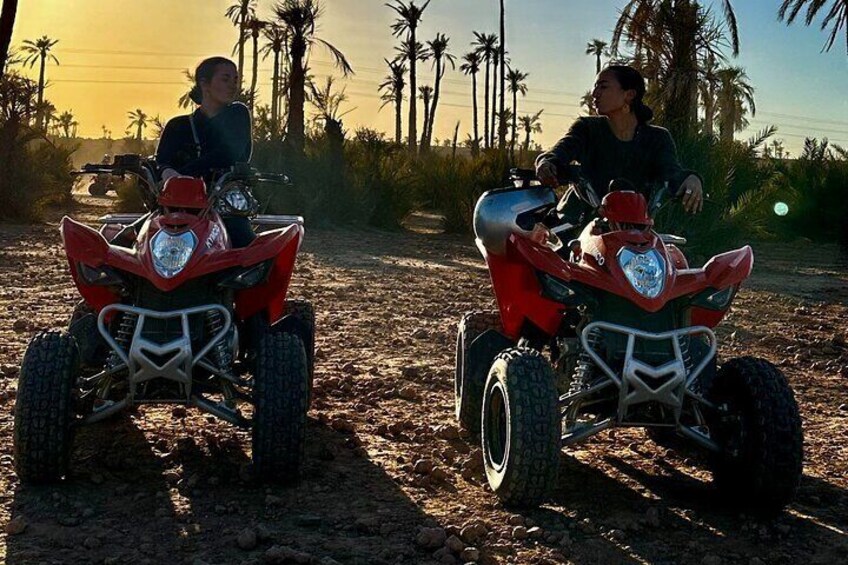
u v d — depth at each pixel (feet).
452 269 49.55
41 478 14.66
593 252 14.74
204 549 12.79
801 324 34.73
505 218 15.87
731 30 67.21
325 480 15.60
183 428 18.31
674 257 15.81
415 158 102.68
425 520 13.98
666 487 16.05
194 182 15.34
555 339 16.85
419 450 17.58
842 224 67.36
